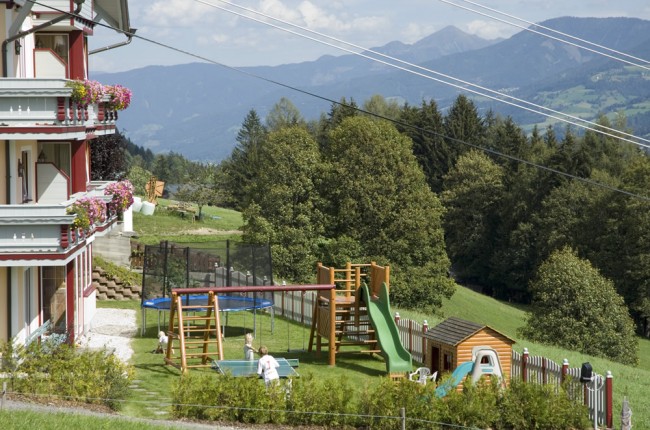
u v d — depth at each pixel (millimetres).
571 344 52156
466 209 104000
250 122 133375
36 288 26469
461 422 21500
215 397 20719
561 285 53312
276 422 20562
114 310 38000
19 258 22766
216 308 27609
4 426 15898
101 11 31547
